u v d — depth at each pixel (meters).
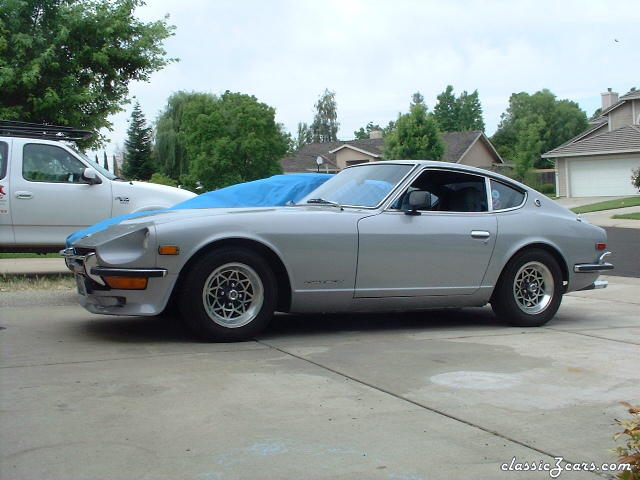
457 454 3.21
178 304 5.39
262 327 5.46
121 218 6.23
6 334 5.66
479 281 6.15
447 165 6.23
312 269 5.53
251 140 44.69
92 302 5.37
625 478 2.66
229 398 3.96
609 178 37.03
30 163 8.70
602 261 6.83
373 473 2.99
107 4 13.91
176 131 55.78
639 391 4.23
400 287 5.85
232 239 5.30
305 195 6.72
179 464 3.04
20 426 3.47
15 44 12.91
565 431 3.52
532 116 70.69
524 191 6.55
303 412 3.75
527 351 5.30
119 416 3.63
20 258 12.12
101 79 14.21
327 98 107.50
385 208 5.87
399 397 4.05
